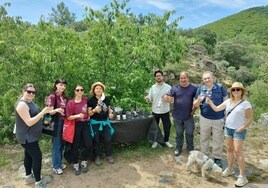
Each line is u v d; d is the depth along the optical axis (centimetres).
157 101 638
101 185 501
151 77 742
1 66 655
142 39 698
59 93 507
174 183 511
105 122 566
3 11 726
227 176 533
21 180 520
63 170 546
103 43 664
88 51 689
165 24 712
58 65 643
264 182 517
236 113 480
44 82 686
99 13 698
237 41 4794
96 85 550
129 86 733
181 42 723
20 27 730
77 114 518
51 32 666
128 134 620
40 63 655
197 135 748
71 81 673
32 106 455
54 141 522
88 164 571
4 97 650
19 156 624
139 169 557
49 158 598
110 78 710
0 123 723
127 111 671
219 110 521
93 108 548
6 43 668
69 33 679
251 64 4006
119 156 609
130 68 743
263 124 871
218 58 3953
